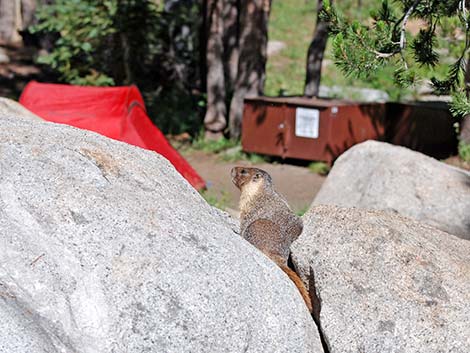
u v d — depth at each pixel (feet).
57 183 17.78
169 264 17.10
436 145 58.44
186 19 73.72
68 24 67.92
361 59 27.96
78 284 16.60
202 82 78.23
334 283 20.04
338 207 22.57
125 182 18.81
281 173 56.75
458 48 46.68
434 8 29.91
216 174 56.75
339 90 80.94
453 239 22.76
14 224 17.10
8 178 17.66
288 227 22.29
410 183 37.06
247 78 65.77
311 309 20.34
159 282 16.83
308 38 113.19
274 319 17.78
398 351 18.54
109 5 67.05
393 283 19.63
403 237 20.89
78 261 16.75
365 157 40.14
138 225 17.53
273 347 17.51
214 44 66.28
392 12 30.96
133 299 16.53
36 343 16.60
